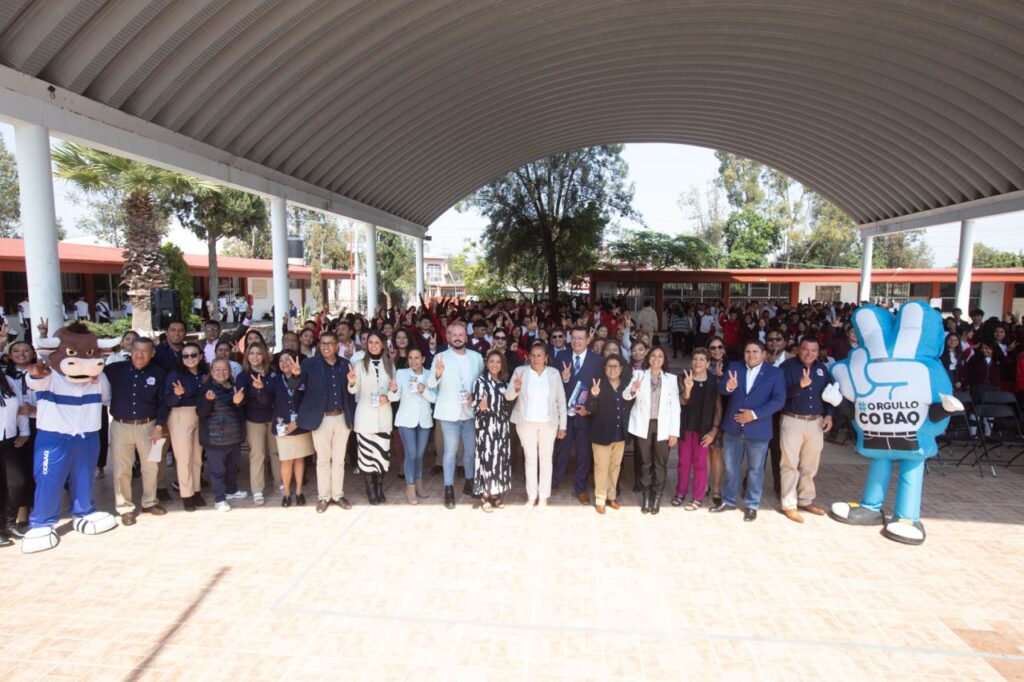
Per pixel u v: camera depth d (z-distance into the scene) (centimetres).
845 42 1270
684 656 385
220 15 775
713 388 622
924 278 2739
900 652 391
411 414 640
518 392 634
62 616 429
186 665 375
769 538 566
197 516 620
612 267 2988
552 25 1200
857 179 2130
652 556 526
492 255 3092
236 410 633
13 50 618
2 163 3152
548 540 558
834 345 992
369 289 1917
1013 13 1010
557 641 400
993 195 1638
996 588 474
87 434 583
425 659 381
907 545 552
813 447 615
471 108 1595
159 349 684
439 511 633
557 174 2978
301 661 379
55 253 674
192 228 2538
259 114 1027
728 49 1427
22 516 592
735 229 5206
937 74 1269
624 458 830
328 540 558
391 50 1086
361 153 1484
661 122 2159
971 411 830
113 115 759
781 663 379
